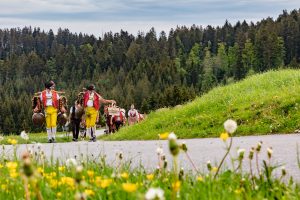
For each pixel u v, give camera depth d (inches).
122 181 208.8
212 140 608.4
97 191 180.2
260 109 759.7
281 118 698.2
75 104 954.7
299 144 458.6
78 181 130.6
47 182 204.8
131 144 628.7
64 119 827.4
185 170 317.4
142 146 577.3
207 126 791.1
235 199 160.6
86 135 1189.7
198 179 186.1
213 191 166.4
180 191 173.8
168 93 5132.9
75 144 695.1
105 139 1058.7
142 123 1032.8
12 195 186.5
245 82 1071.0
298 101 733.3
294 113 702.5
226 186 180.5
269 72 1123.9
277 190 180.9
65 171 236.4
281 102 753.6
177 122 885.8
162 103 5152.6
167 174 216.1
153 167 344.2
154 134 874.8
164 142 627.2
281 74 1060.5
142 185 192.2
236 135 691.4
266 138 572.4
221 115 810.2
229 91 1026.1
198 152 450.3
